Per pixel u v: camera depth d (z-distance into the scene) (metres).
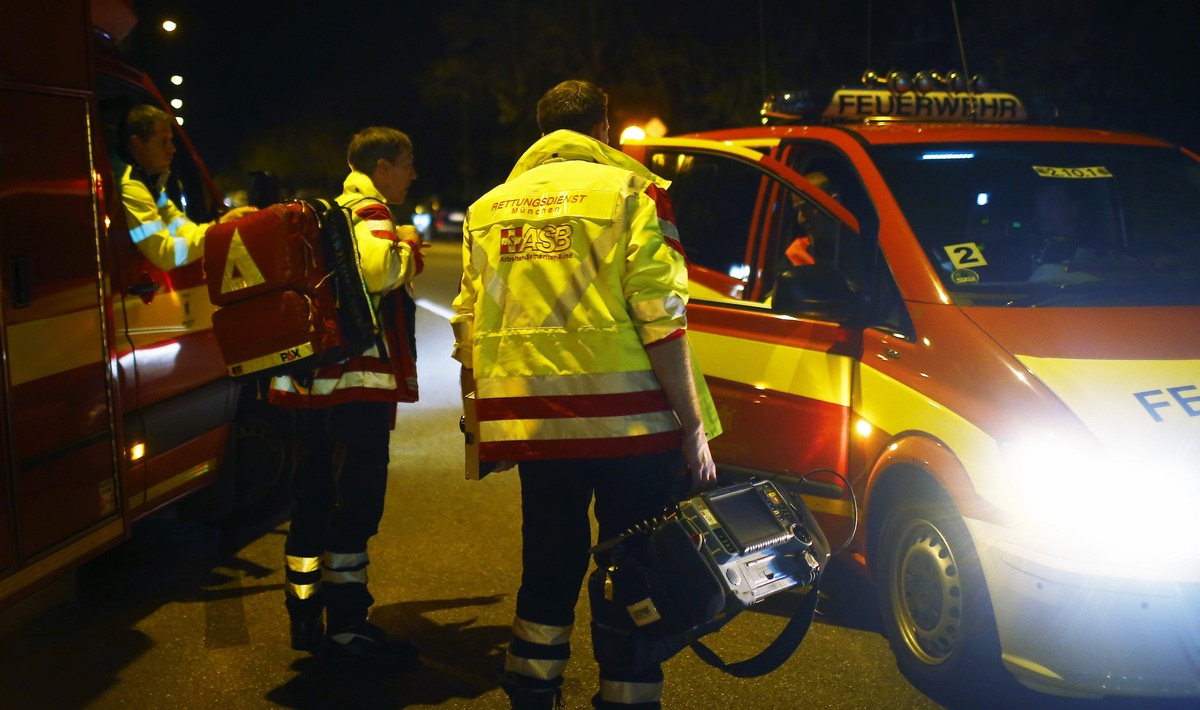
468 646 4.26
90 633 4.41
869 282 4.18
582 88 3.20
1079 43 11.74
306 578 4.08
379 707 3.77
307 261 3.72
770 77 16.53
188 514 5.52
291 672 4.05
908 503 3.80
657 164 5.25
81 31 4.05
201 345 5.18
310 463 4.04
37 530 3.72
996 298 3.90
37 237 3.74
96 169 4.12
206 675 4.03
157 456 4.78
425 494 6.23
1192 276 4.22
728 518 2.93
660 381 2.97
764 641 4.23
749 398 4.43
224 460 5.48
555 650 3.14
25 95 3.72
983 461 3.46
